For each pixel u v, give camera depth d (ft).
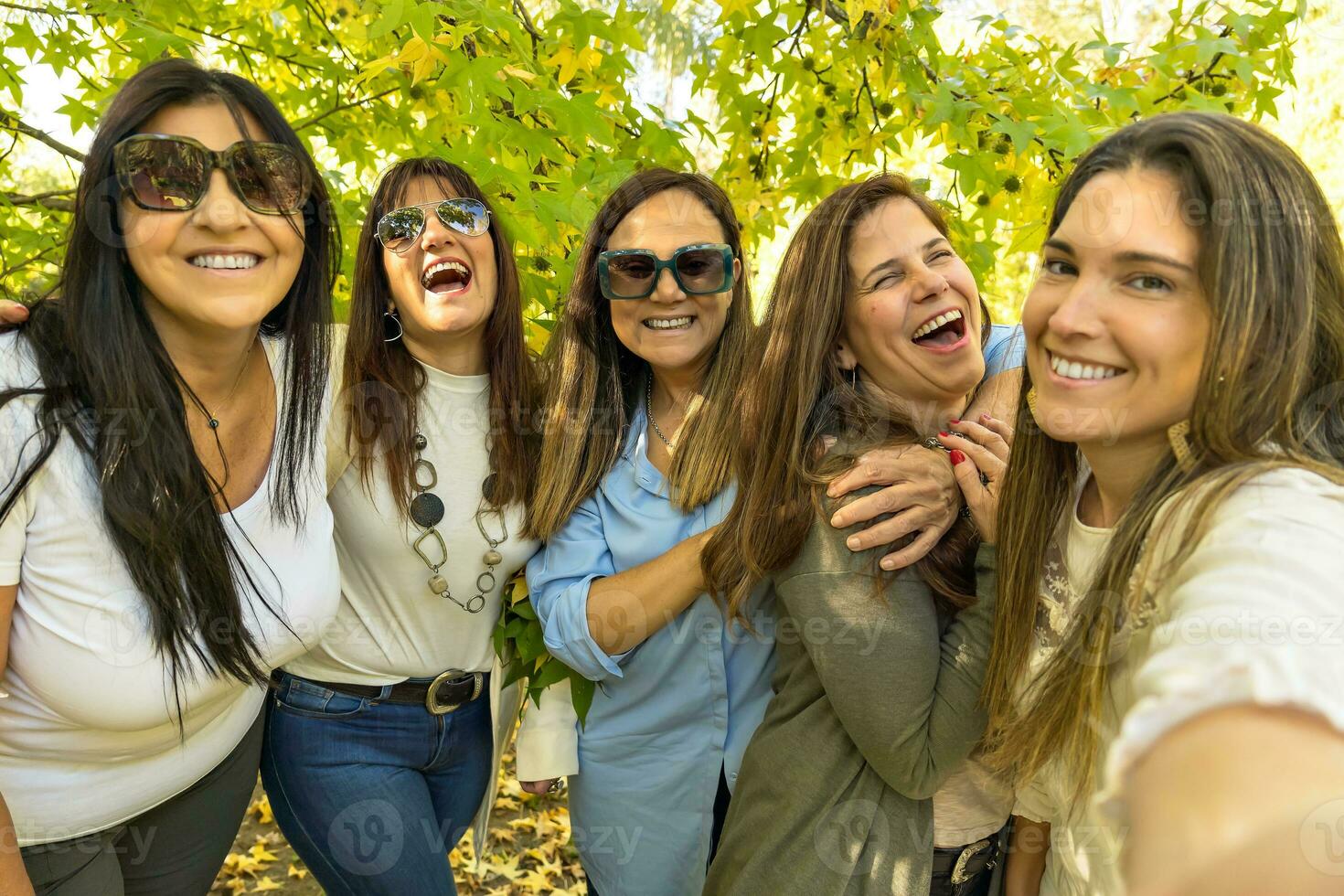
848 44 8.16
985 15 7.96
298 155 4.35
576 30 7.41
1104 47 7.27
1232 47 7.10
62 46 8.61
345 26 7.98
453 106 8.04
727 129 9.14
